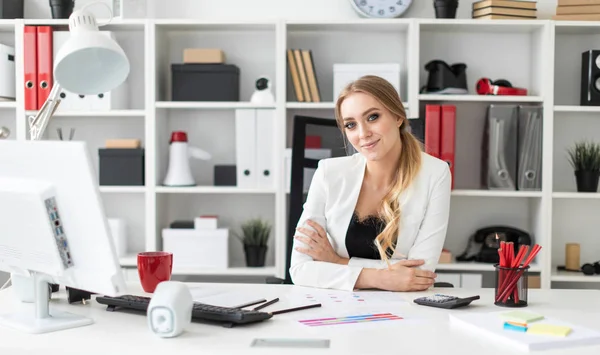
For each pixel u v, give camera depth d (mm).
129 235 3715
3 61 3396
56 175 1407
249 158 3422
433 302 1667
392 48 3643
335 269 1939
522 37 3617
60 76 1681
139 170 3430
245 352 1265
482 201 3646
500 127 3350
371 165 2199
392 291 1896
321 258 2115
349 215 2195
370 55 3645
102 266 1396
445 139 3324
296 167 2926
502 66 3629
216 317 1455
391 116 2051
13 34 3656
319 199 2227
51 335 1391
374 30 3592
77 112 3357
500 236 3492
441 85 3420
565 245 3637
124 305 1595
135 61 3648
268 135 3412
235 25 3451
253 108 3412
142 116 3676
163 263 1840
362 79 2043
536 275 3461
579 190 3420
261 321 1504
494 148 3355
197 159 3693
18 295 1729
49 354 1270
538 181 3350
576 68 3617
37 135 1815
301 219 2227
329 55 3648
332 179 2225
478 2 3434
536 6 3572
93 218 1373
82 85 1722
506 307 1670
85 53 1695
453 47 3629
